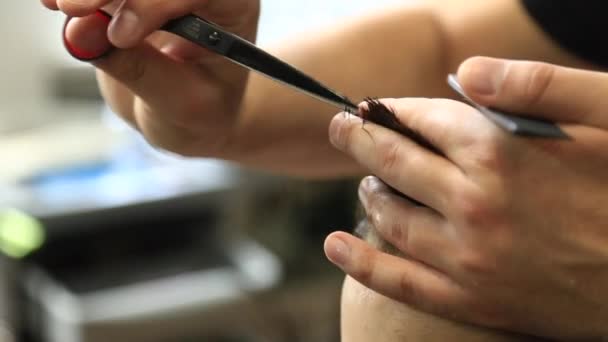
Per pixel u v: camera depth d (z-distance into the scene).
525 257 0.47
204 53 0.57
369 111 0.50
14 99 1.85
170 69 0.56
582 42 0.71
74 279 1.40
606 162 0.46
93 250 1.44
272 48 0.70
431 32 0.72
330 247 0.51
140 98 0.58
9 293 1.43
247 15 0.54
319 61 0.69
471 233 0.47
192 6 0.50
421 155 0.48
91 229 1.41
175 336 1.38
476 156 0.47
